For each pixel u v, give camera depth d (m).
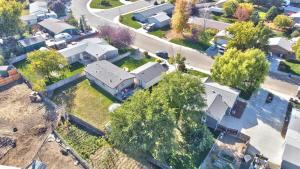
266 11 112.56
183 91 52.91
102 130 56.25
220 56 68.56
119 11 115.44
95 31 99.19
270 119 60.44
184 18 91.44
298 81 71.75
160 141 48.25
